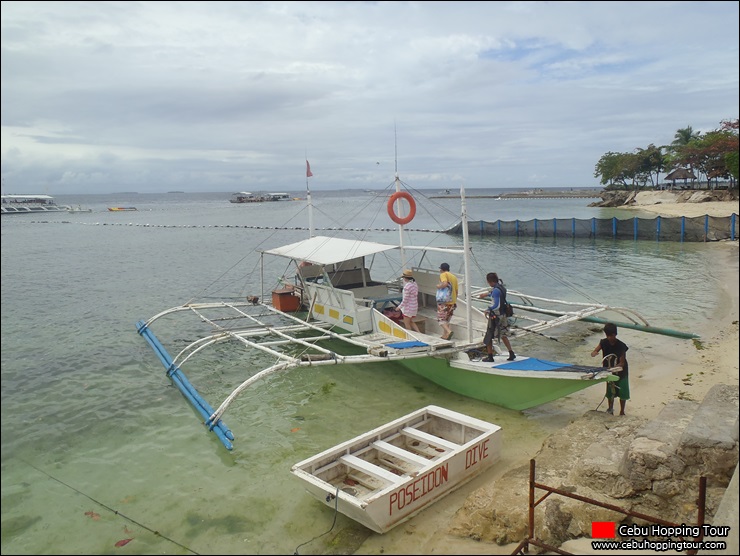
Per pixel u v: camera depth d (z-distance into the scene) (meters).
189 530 7.21
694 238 36.22
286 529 7.14
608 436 7.77
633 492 6.46
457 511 7.07
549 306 20.81
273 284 27.00
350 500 6.55
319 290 15.02
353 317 13.66
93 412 11.21
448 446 8.02
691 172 73.25
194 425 10.58
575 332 16.75
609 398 9.83
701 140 63.59
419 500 7.11
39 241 48.34
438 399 11.58
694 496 6.09
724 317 17.28
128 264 33.91
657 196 74.75
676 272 26.55
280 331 14.42
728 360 12.89
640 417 9.30
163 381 13.10
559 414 10.56
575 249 37.31
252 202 168.50
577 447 8.06
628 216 60.25
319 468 7.59
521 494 6.91
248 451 9.45
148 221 79.44
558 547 5.98
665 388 11.43
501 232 45.91
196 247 43.78
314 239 17.36
